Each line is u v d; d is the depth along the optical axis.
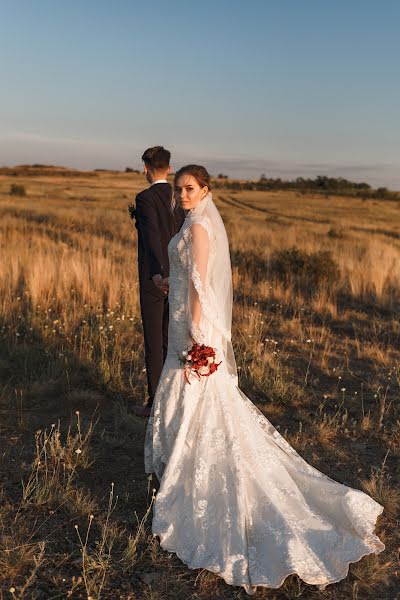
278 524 3.21
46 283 9.58
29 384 5.71
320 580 3.02
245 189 126.44
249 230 24.20
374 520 3.54
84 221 25.11
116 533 3.43
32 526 3.45
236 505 3.27
